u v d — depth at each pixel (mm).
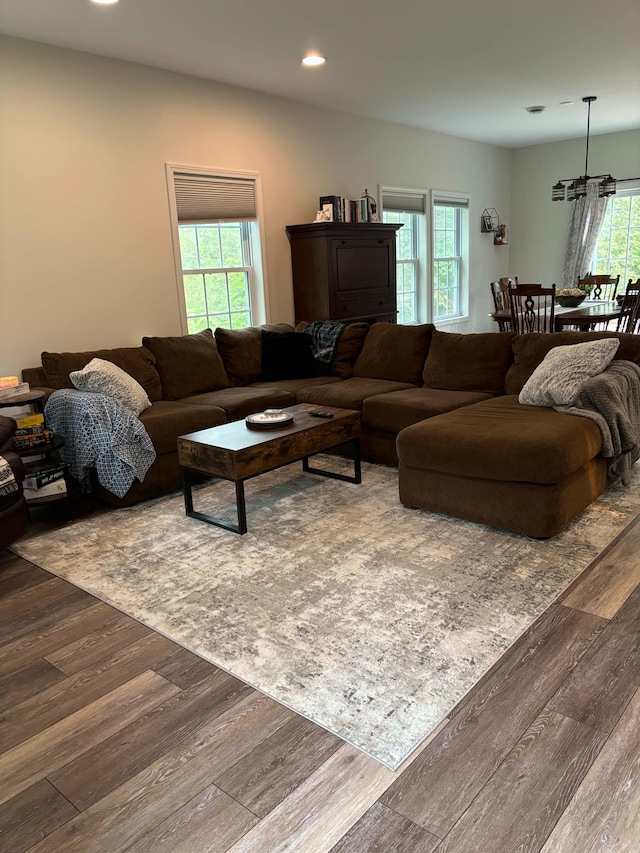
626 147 7590
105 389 3557
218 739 1742
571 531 2912
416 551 2801
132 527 3244
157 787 1590
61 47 3826
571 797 1493
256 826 1464
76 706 1903
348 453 4301
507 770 1581
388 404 3920
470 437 2924
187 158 4621
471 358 4164
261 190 5207
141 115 4297
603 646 2053
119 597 2533
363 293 5691
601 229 8125
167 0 3180
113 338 4340
